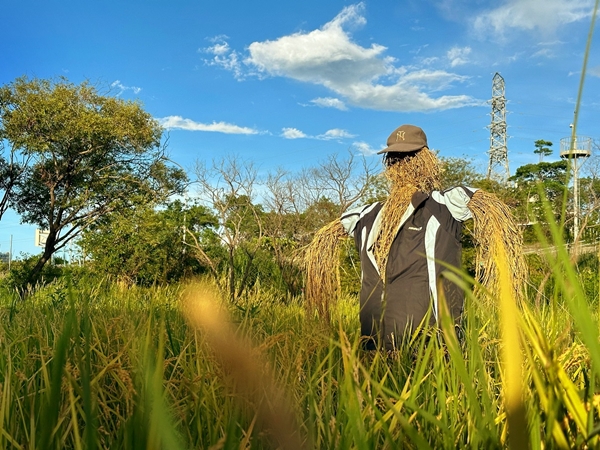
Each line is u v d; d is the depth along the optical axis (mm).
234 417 625
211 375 1277
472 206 2740
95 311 3414
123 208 21125
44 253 20719
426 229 2791
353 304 5625
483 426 768
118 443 1034
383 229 2846
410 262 2734
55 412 500
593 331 533
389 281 2771
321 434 1093
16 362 1851
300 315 3566
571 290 554
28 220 22312
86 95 21703
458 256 2799
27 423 1257
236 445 842
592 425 717
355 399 830
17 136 20203
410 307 2641
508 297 503
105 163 21797
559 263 572
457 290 2627
